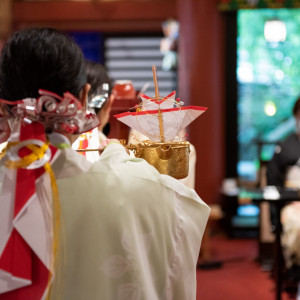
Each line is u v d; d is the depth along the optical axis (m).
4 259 1.05
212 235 6.54
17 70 1.13
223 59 6.69
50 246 1.07
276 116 6.97
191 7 6.47
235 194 6.34
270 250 5.35
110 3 7.19
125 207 1.11
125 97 2.09
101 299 1.08
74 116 1.10
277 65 6.88
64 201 1.10
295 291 4.45
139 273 1.09
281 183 4.98
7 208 1.07
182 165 1.29
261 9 6.62
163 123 1.29
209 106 6.53
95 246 1.09
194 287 1.20
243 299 4.49
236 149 6.86
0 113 1.14
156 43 7.97
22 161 1.05
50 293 1.09
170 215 1.16
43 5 7.16
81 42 7.96
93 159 1.63
